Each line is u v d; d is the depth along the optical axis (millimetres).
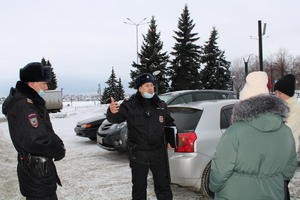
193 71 39906
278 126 1866
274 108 1892
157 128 3373
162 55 40688
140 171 3381
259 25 16562
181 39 39844
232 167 1895
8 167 6340
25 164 2395
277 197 1906
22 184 2422
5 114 2455
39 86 2510
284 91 2938
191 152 3938
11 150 8531
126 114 3398
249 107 1888
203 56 46000
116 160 6859
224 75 46562
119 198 4344
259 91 2059
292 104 2934
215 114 4391
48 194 2416
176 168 3977
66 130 13102
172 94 8414
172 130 3535
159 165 3436
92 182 5156
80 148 8500
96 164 6492
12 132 2355
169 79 40625
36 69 2449
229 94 9516
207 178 3979
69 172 5867
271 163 1886
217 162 1936
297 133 2879
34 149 2264
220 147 1939
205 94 8828
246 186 1882
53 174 2467
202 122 4223
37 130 2260
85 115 21844
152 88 3436
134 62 41156
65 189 4812
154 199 4215
